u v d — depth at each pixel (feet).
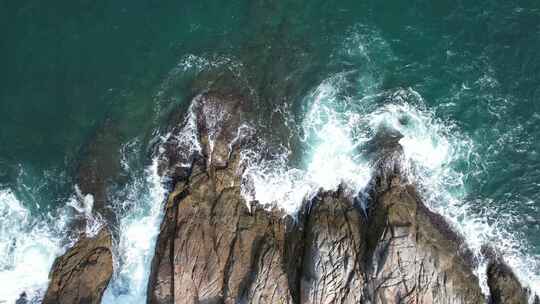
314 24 145.79
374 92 137.28
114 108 141.18
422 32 143.54
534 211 126.21
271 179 128.77
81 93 143.23
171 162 132.87
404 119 133.59
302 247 121.70
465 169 130.11
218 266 117.29
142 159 135.33
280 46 143.64
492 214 126.21
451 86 137.08
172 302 117.29
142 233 129.29
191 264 117.39
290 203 127.13
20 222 131.75
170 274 119.14
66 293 122.83
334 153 130.93
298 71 140.46
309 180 128.57
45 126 140.87
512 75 137.18
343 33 144.25
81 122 140.87
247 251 118.83
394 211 118.93
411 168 128.88
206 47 144.97
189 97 138.41
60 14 150.00
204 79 140.36
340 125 133.69
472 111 134.41
